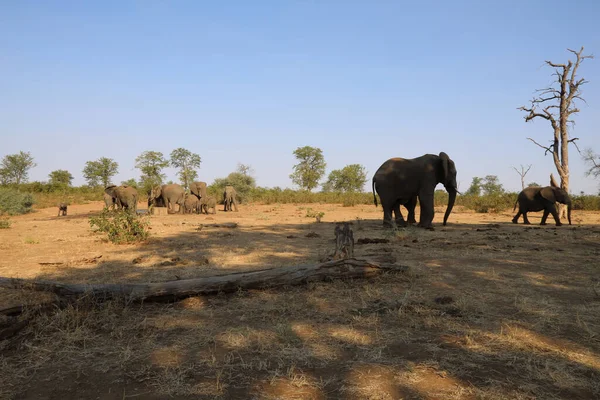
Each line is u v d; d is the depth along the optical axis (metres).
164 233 12.73
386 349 3.62
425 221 13.89
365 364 3.31
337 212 25.12
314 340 3.81
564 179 21.27
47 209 29.95
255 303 4.95
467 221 18.25
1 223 14.95
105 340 3.83
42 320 4.09
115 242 10.33
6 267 7.24
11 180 52.84
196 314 4.58
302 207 30.92
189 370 3.21
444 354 3.51
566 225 16.17
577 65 21.11
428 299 5.13
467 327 4.16
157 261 7.79
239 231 13.49
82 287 4.68
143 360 3.41
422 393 2.86
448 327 4.15
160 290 4.89
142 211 25.53
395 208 14.68
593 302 5.06
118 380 3.08
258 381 3.04
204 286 5.14
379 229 13.56
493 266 7.24
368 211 26.12
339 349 3.62
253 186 40.03
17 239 11.30
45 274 6.61
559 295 5.39
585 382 3.03
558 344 3.75
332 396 2.82
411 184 13.98
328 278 5.77
